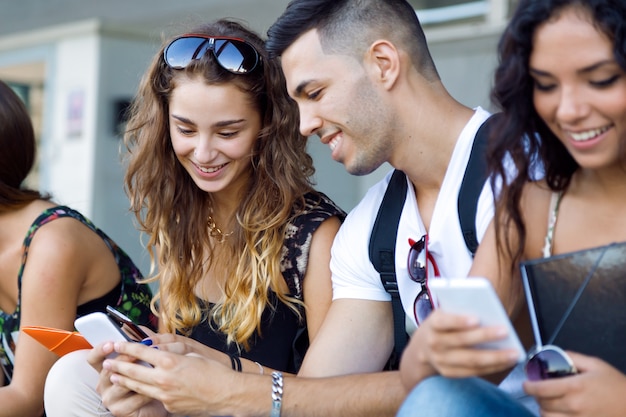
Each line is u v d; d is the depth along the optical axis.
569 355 1.62
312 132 2.31
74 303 2.79
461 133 2.25
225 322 2.62
